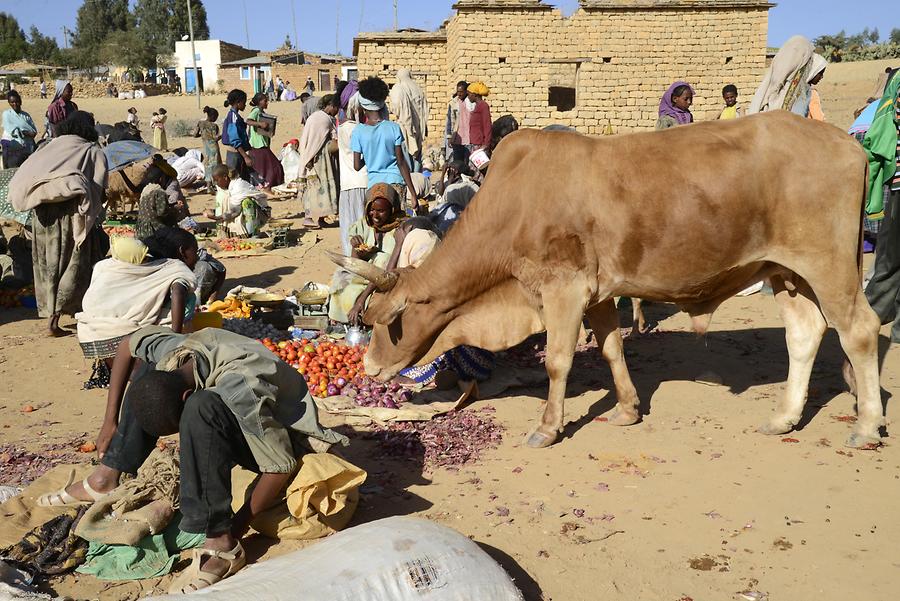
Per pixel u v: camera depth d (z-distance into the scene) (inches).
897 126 257.9
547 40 988.6
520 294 216.8
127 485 167.3
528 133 210.2
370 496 190.5
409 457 211.6
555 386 213.9
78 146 317.4
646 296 212.2
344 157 386.6
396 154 355.3
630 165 201.2
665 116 384.5
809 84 332.5
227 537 156.4
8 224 499.8
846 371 233.5
